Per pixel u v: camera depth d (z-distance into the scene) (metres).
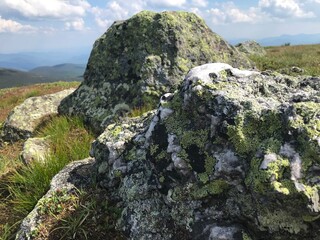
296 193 0.77
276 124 0.88
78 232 1.13
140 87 2.45
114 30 2.75
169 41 2.61
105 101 2.54
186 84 1.10
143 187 1.11
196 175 0.97
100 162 1.33
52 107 2.96
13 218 1.46
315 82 1.10
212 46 2.86
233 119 0.92
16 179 1.67
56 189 1.30
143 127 1.36
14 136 2.70
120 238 1.10
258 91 1.05
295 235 0.80
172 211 1.00
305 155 0.80
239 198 0.89
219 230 0.89
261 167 0.81
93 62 2.77
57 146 1.94
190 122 1.06
